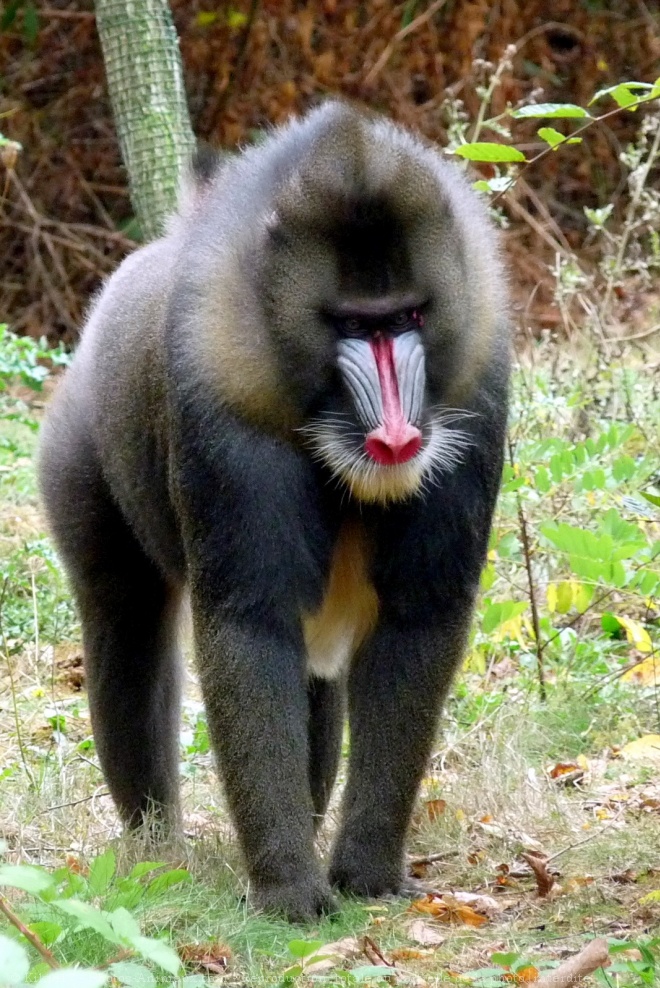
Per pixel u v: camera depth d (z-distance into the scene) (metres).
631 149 18.20
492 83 15.90
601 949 6.30
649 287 18.59
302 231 7.71
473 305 8.08
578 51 26.12
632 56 26.27
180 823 9.73
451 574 8.42
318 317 7.78
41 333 24.22
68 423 10.20
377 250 7.71
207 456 8.03
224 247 8.00
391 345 7.80
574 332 17.53
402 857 8.51
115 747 9.77
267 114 24.86
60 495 10.08
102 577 9.87
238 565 8.05
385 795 8.43
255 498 8.03
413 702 8.45
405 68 24.94
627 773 10.22
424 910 7.95
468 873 8.71
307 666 8.59
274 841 8.03
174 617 10.07
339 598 8.69
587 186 25.55
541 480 11.84
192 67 24.98
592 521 12.64
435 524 8.30
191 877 8.11
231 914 7.78
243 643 8.06
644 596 11.16
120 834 9.34
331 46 25.14
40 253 25.28
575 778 10.19
